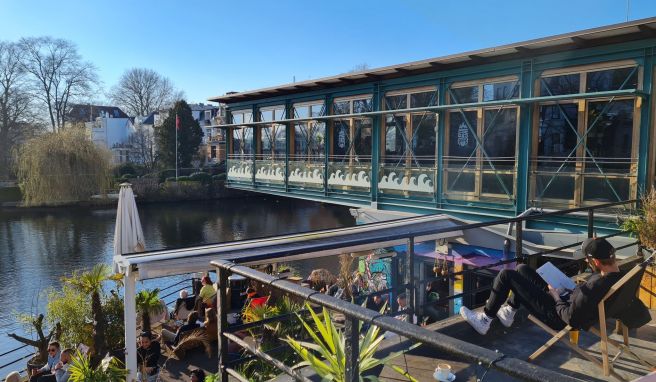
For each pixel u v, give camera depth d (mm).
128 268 8469
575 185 10414
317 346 2906
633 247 9195
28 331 16719
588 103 10328
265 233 34906
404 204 13961
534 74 11133
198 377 8859
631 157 9688
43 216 39625
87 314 12148
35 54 55250
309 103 17828
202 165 60406
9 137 50656
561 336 3697
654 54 9359
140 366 9891
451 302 12164
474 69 12328
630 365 3980
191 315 11211
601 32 9391
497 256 11609
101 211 41656
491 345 4363
